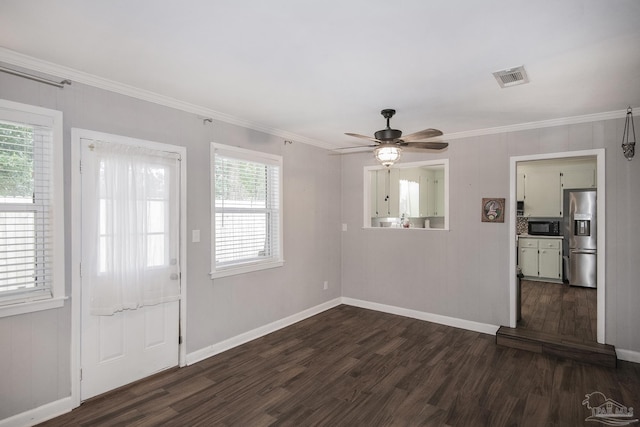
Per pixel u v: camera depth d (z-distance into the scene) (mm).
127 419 2455
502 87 2816
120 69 2527
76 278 2592
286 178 4480
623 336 3465
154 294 3027
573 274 6559
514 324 4078
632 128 3428
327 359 3457
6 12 1787
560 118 3732
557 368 3271
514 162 4062
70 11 1779
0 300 2273
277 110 3490
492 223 4215
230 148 3717
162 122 3129
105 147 2701
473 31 1969
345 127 4164
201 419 2465
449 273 4520
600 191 3562
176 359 3252
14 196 2332
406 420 2465
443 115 3633
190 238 3348
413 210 6914
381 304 5117
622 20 1837
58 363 2512
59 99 2506
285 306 4465
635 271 3420
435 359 3465
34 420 2391
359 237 5332
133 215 2850
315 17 1839
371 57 2311
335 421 2451
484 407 2625
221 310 3648
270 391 2844
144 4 1721
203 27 1949
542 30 1948
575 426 2391
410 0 1674
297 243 4656
